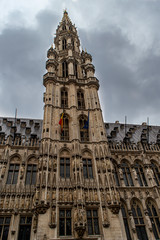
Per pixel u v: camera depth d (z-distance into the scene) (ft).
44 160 101.35
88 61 178.50
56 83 148.05
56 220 86.07
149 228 100.17
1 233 87.76
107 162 106.73
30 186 103.81
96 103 139.44
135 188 114.83
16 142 121.39
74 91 144.05
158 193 112.88
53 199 90.58
